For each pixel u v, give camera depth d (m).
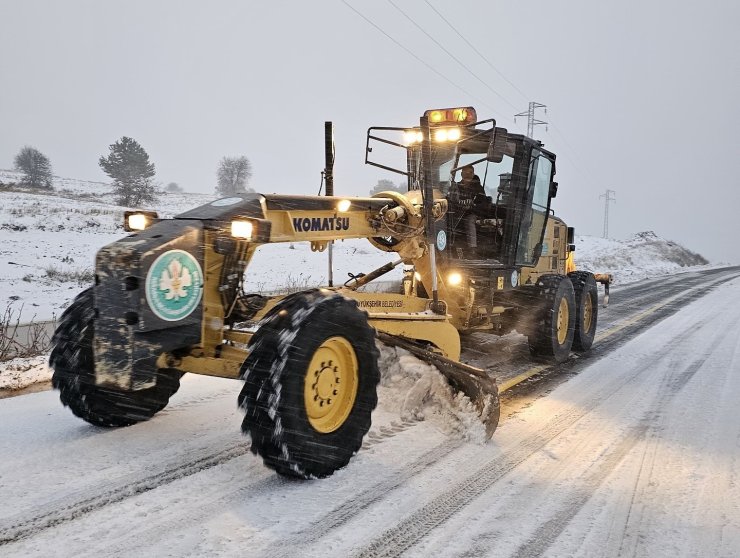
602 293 15.60
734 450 4.10
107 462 3.47
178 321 3.29
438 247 5.41
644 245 42.00
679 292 15.97
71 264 14.91
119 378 3.11
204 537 2.69
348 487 3.29
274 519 2.88
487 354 7.29
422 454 3.83
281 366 3.07
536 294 6.78
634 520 3.06
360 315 3.54
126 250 3.08
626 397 5.44
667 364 6.88
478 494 3.30
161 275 3.18
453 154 6.66
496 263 6.37
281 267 16.88
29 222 22.02
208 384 5.25
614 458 3.92
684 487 3.48
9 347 6.26
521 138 6.36
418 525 2.92
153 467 3.43
